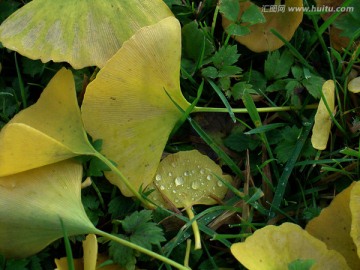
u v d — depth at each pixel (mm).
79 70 403
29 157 349
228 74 401
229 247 371
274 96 417
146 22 378
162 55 364
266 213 386
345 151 383
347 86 409
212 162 392
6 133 337
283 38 406
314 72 416
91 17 372
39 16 372
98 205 381
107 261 357
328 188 398
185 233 378
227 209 382
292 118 409
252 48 407
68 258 344
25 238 349
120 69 359
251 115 394
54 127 368
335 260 349
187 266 365
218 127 408
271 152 396
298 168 397
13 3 412
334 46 420
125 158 377
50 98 372
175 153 390
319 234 364
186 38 408
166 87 374
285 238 350
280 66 409
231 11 401
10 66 415
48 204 351
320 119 387
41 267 369
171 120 384
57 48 367
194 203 384
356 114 407
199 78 413
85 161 372
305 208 388
